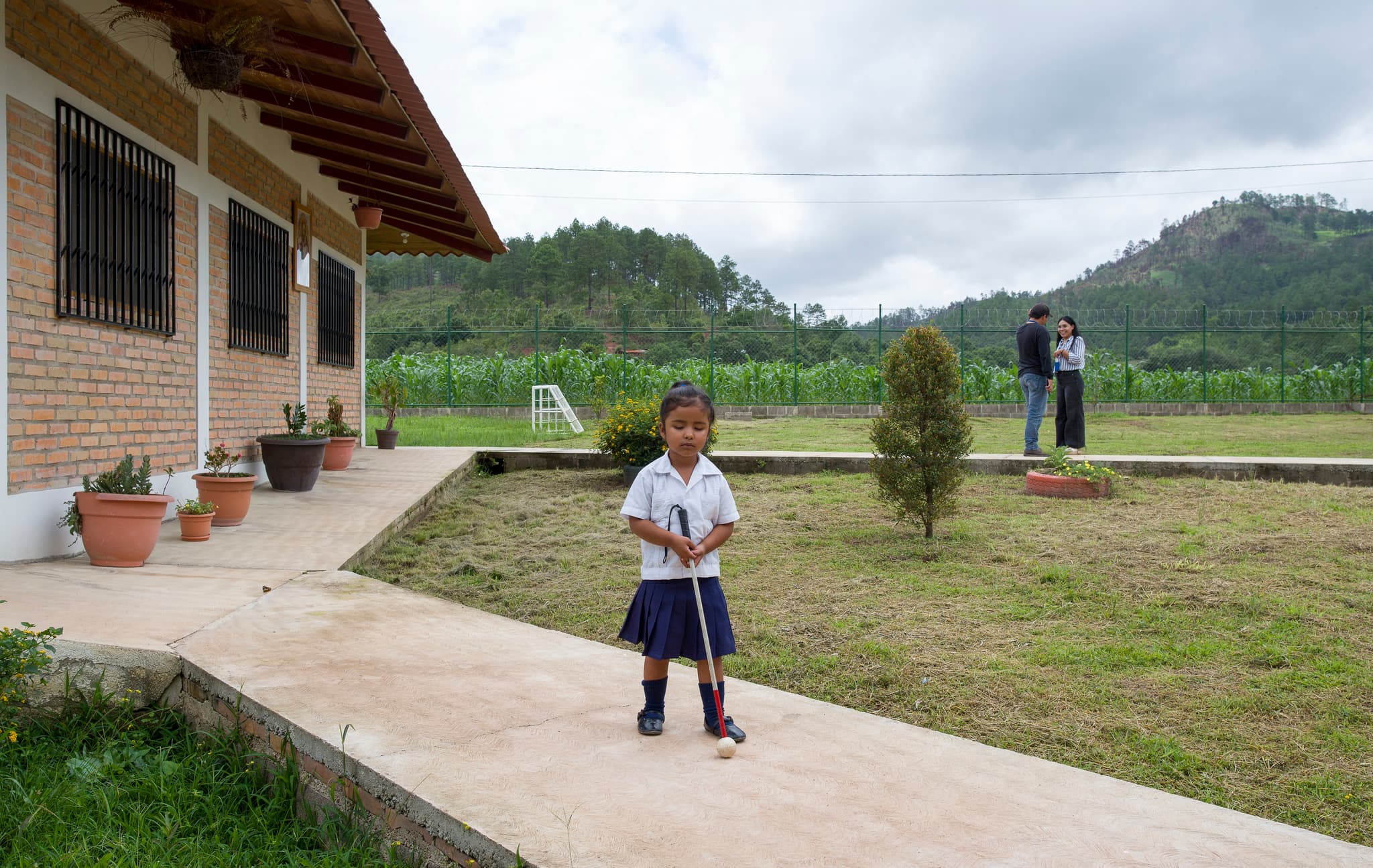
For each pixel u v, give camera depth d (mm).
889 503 6906
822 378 21812
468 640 3955
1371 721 3477
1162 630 4578
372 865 2316
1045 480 8438
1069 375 10266
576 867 1986
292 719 2869
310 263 10273
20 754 2885
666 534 2842
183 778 2820
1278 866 2109
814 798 2414
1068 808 2412
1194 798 2895
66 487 5434
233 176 8008
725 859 2051
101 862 2246
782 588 5504
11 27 4863
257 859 2432
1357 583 5316
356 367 12508
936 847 2143
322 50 5906
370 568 6066
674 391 2984
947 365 6562
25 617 3768
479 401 21656
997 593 5289
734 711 3182
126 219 6090
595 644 4035
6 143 4824
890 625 4734
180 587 4621
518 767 2561
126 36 6012
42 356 5184
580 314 58344
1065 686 3846
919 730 3033
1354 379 21812
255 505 7555
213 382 7621
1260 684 3838
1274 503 7816
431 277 88125
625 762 2635
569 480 10430
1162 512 7570
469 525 7820
